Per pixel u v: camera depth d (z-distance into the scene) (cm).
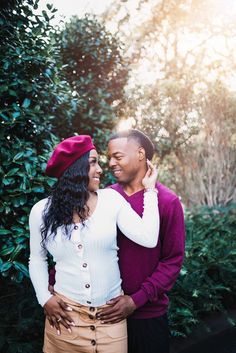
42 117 270
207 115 689
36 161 236
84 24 453
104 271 152
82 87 436
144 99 653
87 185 154
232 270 385
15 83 244
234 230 497
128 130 186
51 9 288
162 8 816
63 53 448
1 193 226
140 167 183
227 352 301
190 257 381
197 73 712
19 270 227
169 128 675
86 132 409
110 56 464
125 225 154
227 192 704
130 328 176
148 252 171
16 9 271
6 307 279
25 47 259
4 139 238
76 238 149
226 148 700
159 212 170
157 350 175
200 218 556
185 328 316
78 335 153
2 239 229
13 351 253
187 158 711
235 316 359
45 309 159
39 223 159
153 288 164
